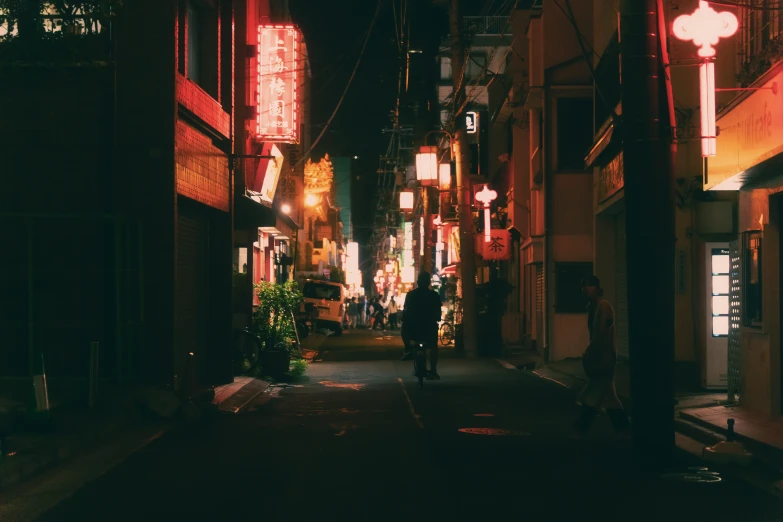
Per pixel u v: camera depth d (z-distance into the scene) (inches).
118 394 473.1
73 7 466.9
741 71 506.0
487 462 346.9
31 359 502.0
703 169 519.8
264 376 739.4
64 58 479.2
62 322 513.0
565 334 894.4
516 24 1058.1
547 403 561.9
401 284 2465.6
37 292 513.3
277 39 791.1
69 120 521.0
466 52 1106.1
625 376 718.5
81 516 257.8
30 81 515.8
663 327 349.4
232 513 259.9
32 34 477.4
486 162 1455.5
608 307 420.2
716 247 587.5
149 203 526.3
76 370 513.3
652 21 357.1
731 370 523.8
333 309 1632.6
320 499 279.0
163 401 473.1
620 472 325.7
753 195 492.7
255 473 324.2
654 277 350.9
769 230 460.8
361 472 325.4
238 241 827.4
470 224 1039.6
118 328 494.6
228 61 700.0
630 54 357.4
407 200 1510.8
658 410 346.9
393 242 2792.8
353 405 554.3
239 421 476.1
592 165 778.2
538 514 257.3
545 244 903.1
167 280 527.8
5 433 373.4
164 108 527.8
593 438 412.2
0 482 294.4
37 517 256.8
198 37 662.5
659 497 281.7
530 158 1027.3
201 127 616.1
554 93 901.2
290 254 1542.8
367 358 1023.6
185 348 614.9
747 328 488.4
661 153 354.6
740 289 504.7
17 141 519.8
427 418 486.6
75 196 520.7
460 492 289.3
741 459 340.5
